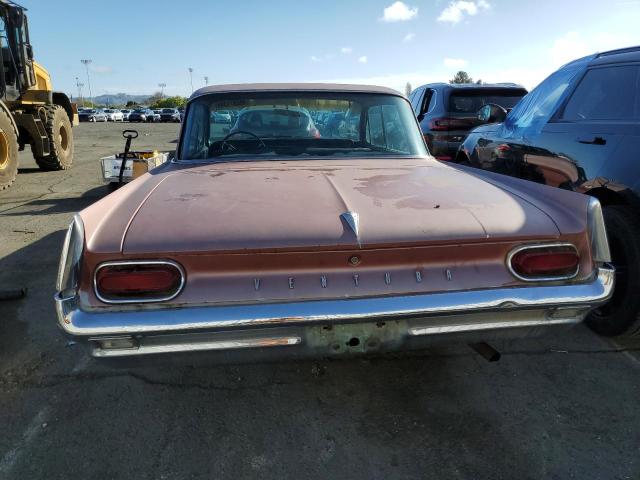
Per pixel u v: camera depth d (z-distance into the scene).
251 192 2.23
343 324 1.81
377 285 1.83
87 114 49.34
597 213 2.00
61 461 2.04
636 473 1.94
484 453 2.06
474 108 6.95
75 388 2.56
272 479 1.94
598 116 3.20
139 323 1.71
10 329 3.20
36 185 8.95
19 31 9.59
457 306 1.83
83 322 1.70
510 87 7.07
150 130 28.62
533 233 1.89
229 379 2.62
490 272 1.90
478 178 2.61
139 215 1.93
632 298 2.71
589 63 3.48
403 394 2.48
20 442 2.16
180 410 2.37
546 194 2.22
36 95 10.47
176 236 1.77
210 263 1.76
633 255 2.69
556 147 3.43
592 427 2.21
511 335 1.99
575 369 2.69
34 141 10.13
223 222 1.87
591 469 1.96
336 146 3.18
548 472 1.95
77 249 1.74
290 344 1.84
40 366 2.77
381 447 2.11
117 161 7.17
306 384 2.57
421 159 3.18
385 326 1.88
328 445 2.12
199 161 3.01
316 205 2.04
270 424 2.26
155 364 1.86
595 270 1.99
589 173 3.05
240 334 1.79
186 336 1.77
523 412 2.32
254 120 3.11
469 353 2.86
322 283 1.81
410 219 1.92
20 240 5.23
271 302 1.78
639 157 2.71
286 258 1.78
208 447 2.12
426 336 1.90
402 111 3.34
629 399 2.41
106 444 2.14
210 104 3.10
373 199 2.13
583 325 3.19
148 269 1.74
